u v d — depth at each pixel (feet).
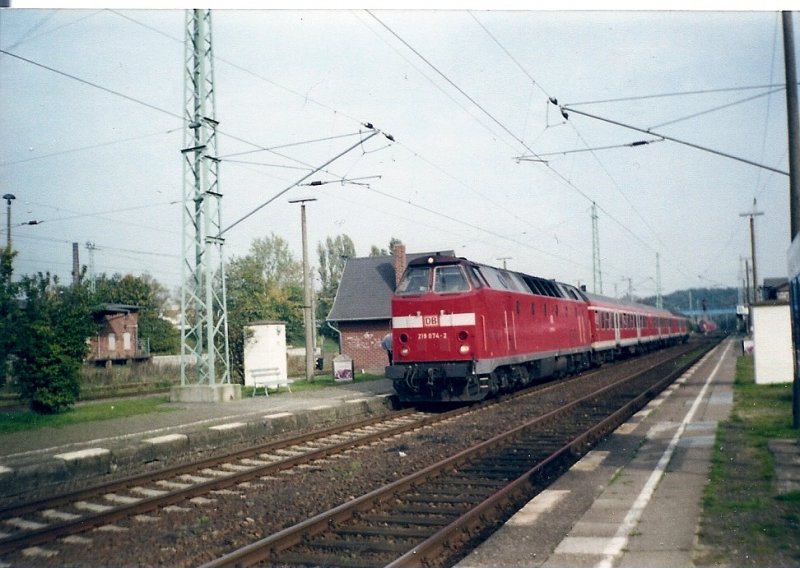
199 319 68.59
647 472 32.96
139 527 27.71
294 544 24.64
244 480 35.37
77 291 60.13
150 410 60.03
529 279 80.94
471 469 37.24
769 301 73.10
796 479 30.07
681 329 237.45
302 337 216.74
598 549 22.27
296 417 54.70
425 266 62.64
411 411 62.39
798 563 20.59
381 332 134.82
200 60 67.41
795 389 43.19
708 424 46.75
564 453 40.78
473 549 24.44
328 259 255.91
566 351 89.97
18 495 34.32
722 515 25.36
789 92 45.65
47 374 56.75
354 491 32.58
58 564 23.50
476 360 59.47
